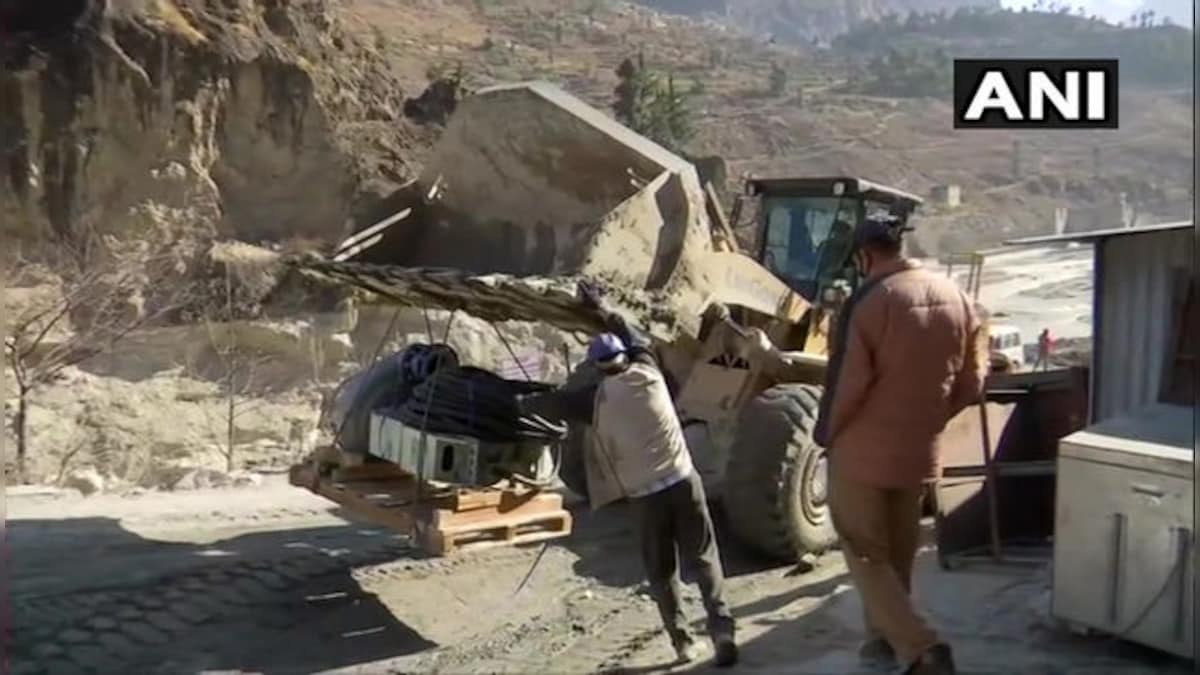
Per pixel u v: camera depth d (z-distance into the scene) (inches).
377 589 304.8
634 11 6820.9
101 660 252.8
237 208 1558.8
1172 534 216.1
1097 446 228.7
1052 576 239.3
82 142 1406.3
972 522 301.1
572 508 390.0
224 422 1075.3
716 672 239.3
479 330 667.4
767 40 7554.1
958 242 3353.8
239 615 282.0
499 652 266.5
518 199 334.0
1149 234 295.0
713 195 353.4
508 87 340.2
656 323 308.5
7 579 293.6
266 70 1578.5
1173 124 5669.3
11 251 1235.2
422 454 276.1
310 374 1234.6
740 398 348.8
